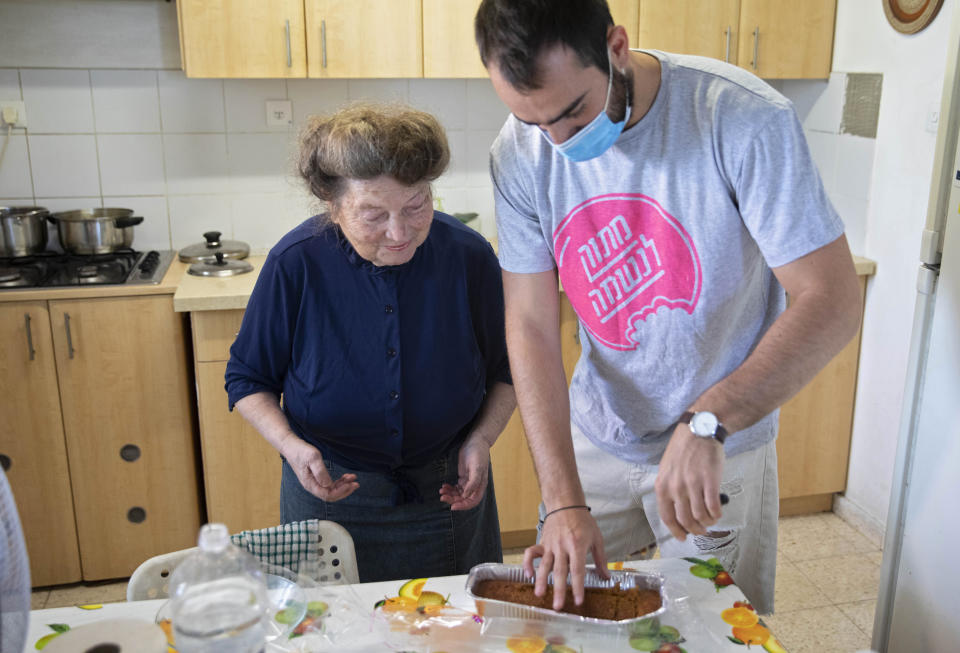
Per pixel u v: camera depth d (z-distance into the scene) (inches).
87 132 111.7
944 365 66.4
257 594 39.3
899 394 107.3
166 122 113.1
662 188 53.0
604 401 63.3
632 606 47.1
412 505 65.5
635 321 57.7
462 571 67.6
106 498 103.2
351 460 64.0
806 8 109.6
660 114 51.7
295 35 100.8
